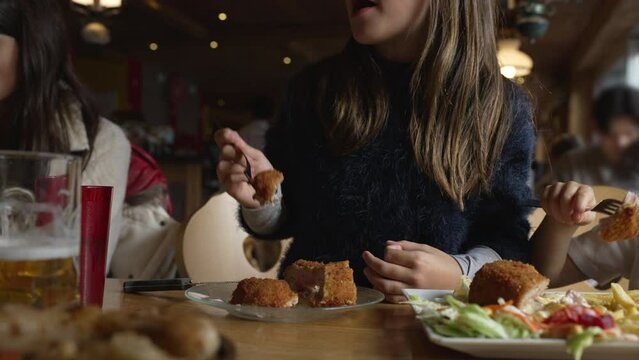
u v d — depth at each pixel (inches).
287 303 30.4
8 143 59.7
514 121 51.4
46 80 58.9
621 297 29.9
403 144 50.7
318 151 52.8
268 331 27.3
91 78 304.0
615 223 35.1
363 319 30.3
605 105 150.9
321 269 32.3
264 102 196.1
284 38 292.0
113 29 282.0
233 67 384.8
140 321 16.7
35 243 22.0
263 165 43.3
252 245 61.4
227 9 256.8
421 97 50.8
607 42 256.2
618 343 22.0
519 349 22.5
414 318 30.7
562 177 154.2
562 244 44.8
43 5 58.5
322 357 23.3
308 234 52.3
